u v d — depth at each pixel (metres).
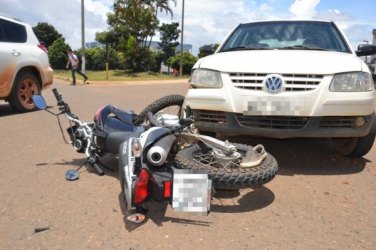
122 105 10.15
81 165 4.70
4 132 6.52
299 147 5.55
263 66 4.29
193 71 4.82
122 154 3.34
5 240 2.95
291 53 4.71
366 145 4.70
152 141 3.19
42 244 2.89
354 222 3.29
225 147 3.49
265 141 5.71
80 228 3.13
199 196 3.07
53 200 3.66
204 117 4.59
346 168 4.68
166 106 5.55
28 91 8.85
